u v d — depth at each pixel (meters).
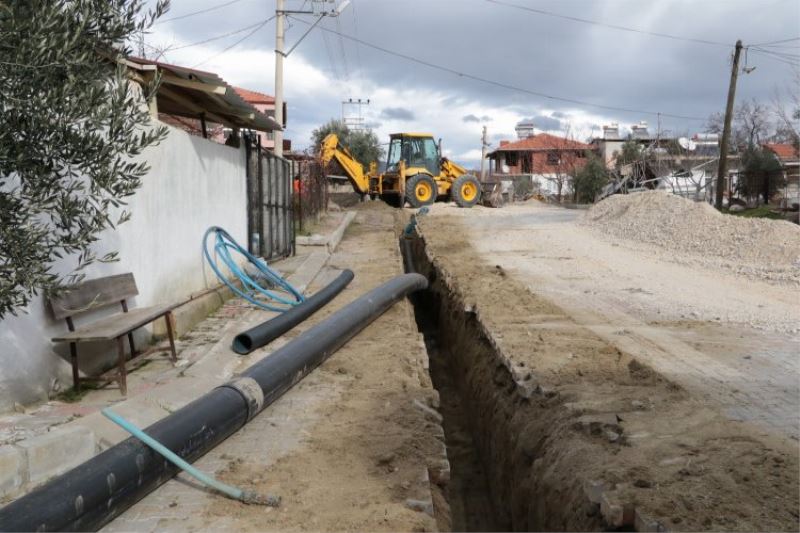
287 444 5.36
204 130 11.12
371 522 4.12
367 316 9.31
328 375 7.23
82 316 6.30
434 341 12.98
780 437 4.97
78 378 5.99
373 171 31.06
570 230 21.52
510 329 8.62
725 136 26.39
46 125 3.58
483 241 19.09
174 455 4.46
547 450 5.57
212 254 10.24
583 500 4.48
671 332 8.38
